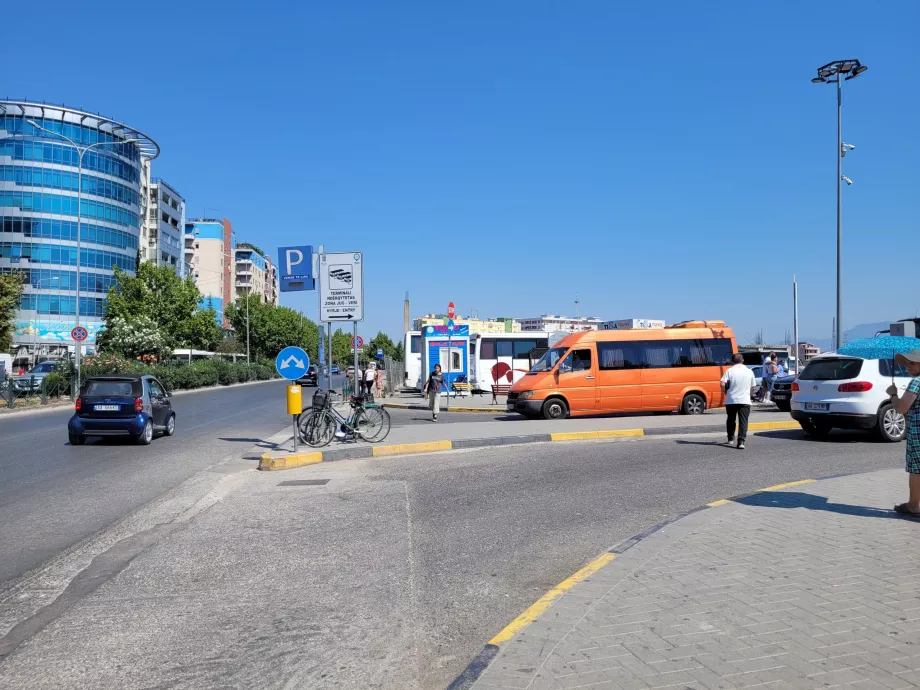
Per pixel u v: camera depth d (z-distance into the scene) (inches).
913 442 258.5
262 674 148.4
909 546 217.5
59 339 2906.0
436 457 495.8
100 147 3061.0
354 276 641.0
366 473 433.4
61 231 2940.5
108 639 169.8
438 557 237.1
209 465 486.9
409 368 1620.3
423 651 159.3
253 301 3939.5
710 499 321.4
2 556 250.8
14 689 143.7
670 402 767.1
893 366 510.0
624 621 159.2
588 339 763.4
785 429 619.8
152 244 3737.7
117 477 433.4
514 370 1328.7
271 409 1112.2
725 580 186.7
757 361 1327.5
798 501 290.7
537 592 199.2
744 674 130.7
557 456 473.1
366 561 234.1
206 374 2058.3
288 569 227.1
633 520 282.8
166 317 2367.1
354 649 161.0
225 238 5236.2
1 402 1085.1
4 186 2849.4
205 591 206.4
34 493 378.9
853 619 156.8
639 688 126.4
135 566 234.2
